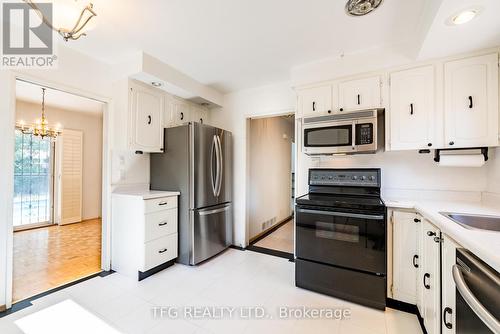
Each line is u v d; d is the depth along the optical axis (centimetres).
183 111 319
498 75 175
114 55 239
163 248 255
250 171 369
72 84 226
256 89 331
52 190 468
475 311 82
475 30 155
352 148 218
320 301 201
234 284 230
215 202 303
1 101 183
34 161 449
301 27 191
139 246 236
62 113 467
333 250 204
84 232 412
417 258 181
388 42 211
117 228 255
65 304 193
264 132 425
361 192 227
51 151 469
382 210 186
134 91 254
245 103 340
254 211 385
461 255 104
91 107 450
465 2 131
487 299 82
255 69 272
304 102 254
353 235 196
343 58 234
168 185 286
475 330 92
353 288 196
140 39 211
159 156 293
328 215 205
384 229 185
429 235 152
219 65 262
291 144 575
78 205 489
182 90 287
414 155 224
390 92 211
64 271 255
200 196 279
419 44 184
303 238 217
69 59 225
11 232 187
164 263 263
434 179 216
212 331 164
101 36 205
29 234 400
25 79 196
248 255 309
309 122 241
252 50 229
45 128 412
